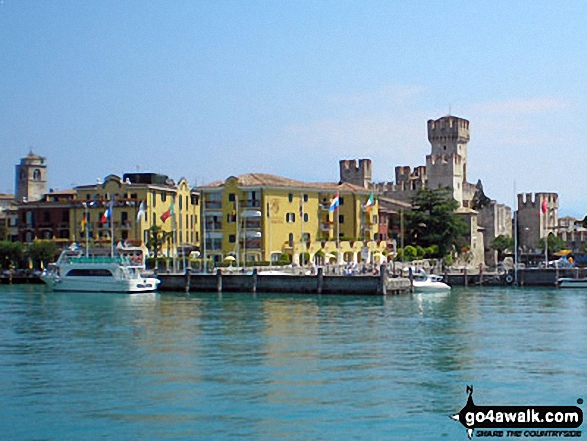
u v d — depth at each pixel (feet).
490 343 247.50
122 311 346.74
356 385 187.73
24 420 160.15
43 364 214.07
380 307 362.53
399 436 150.92
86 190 600.39
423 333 270.05
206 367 208.95
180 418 161.17
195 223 652.07
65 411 166.30
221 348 238.68
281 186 558.15
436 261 629.10
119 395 178.91
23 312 344.49
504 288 500.33
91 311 347.56
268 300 399.85
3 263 581.53
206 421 159.12
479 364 212.84
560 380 193.57
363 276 428.97
